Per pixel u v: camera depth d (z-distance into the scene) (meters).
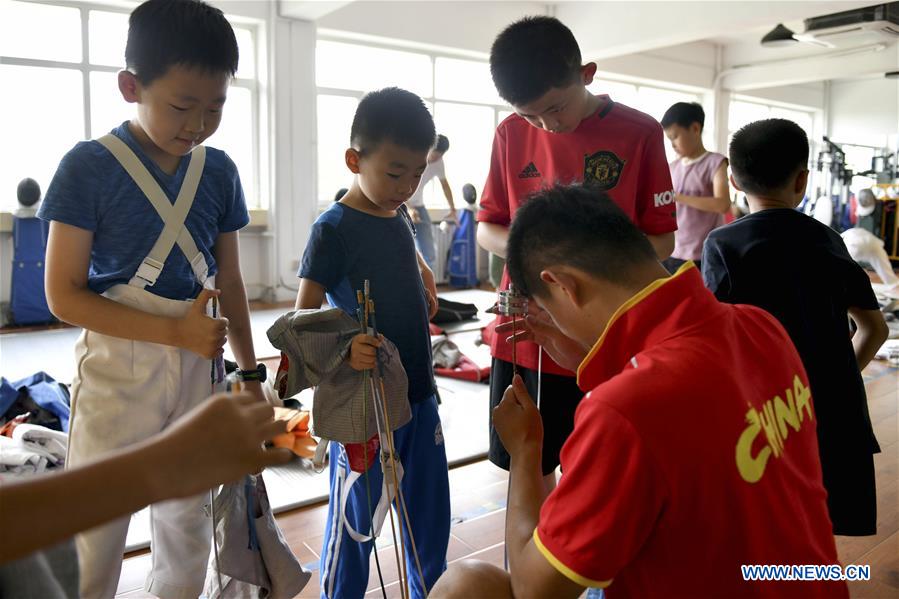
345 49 7.66
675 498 0.80
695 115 3.51
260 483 1.50
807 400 0.99
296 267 7.09
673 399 0.80
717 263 1.62
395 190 1.50
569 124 1.70
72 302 1.29
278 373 1.40
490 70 1.67
